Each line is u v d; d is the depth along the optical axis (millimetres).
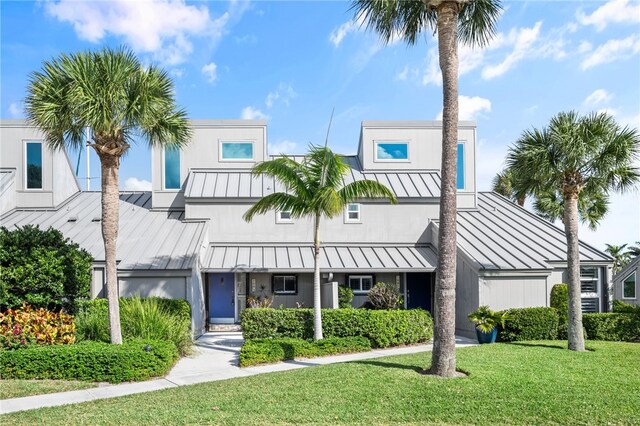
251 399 8562
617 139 13539
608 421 7305
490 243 20125
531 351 13352
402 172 24578
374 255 21094
